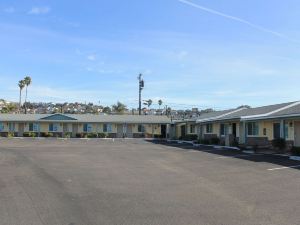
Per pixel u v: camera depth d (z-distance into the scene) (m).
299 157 23.34
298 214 10.00
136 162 23.09
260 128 36.28
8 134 66.44
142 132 69.19
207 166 20.72
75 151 32.00
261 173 17.48
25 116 68.25
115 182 15.34
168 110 91.00
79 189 13.73
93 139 60.78
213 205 11.13
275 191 13.16
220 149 34.34
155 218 9.69
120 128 69.06
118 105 114.75
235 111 46.62
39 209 10.62
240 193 12.89
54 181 15.45
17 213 10.18
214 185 14.55
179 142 51.59
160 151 32.53
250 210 10.48
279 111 32.66
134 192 13.19
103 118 69.38
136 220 9.50
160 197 12.32
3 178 16.08
